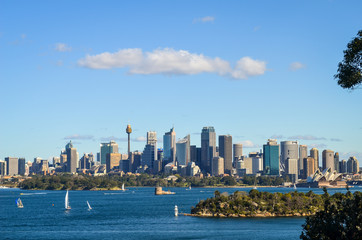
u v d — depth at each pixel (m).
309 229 100.50
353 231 93.81
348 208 97.31
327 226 96.19
